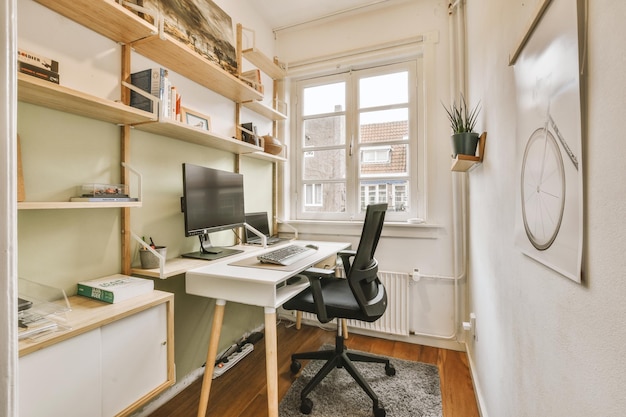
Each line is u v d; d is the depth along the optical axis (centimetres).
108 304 109
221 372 189
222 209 185
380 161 265
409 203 254
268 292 129
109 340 100
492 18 125
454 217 226
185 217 153
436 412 156
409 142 254
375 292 171
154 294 122
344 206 278
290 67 283
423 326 234
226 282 137
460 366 201
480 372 156
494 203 122
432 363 205
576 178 51
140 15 145
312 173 289
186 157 181
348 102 274
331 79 280
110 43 136
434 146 234
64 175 119
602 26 44
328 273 149
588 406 47
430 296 232
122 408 103
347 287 193
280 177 283
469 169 196
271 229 275
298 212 292
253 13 251
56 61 116
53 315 96
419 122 251
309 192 290
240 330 229
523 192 80
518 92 85
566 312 56
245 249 200
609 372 42
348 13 259
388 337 243
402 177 256
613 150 41
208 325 195
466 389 175
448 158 230
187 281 147
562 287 58
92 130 129
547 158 63
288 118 288
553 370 62
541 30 66
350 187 272
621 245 39
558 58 57
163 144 165
